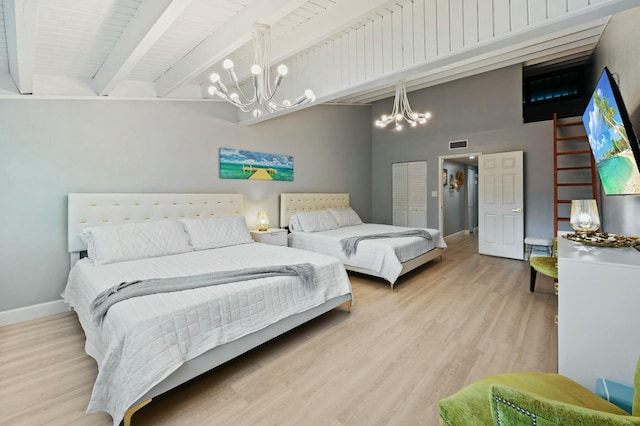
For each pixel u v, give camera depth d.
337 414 1.67
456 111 5.91
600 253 1.67
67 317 3.02
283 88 3.83
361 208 6.93
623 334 1.42
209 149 4.27
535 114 6.62
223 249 3.57
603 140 2.14
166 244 3.23
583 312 1.50
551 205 4.95
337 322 2.84
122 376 1.58
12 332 2.68
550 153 4.95
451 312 3.04
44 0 2.05
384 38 2.81
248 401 1.78
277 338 2.54
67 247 3.16
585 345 1.50
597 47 4.24
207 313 1.91
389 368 2.10
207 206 4.14
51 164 3.08
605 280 1.45
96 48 2.73
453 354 2.27
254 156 4.81
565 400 1.14
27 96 2.95
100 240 2.89
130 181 3.57
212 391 1.88
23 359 2.23
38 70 3.00
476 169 9.20
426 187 6.37
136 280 2.20
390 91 5.93
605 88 1.89
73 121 3.20
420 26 2.57
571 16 1.89
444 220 7.40
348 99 6.38
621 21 2.86
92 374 2.05
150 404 1.76
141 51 2.34
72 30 2.44
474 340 2.47
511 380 1.26
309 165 5.75
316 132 5.89
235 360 2.21
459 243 6.92
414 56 2.61
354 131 6.75
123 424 1.55
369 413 1.68
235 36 2.42
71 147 3.19
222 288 2.11
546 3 1.96
